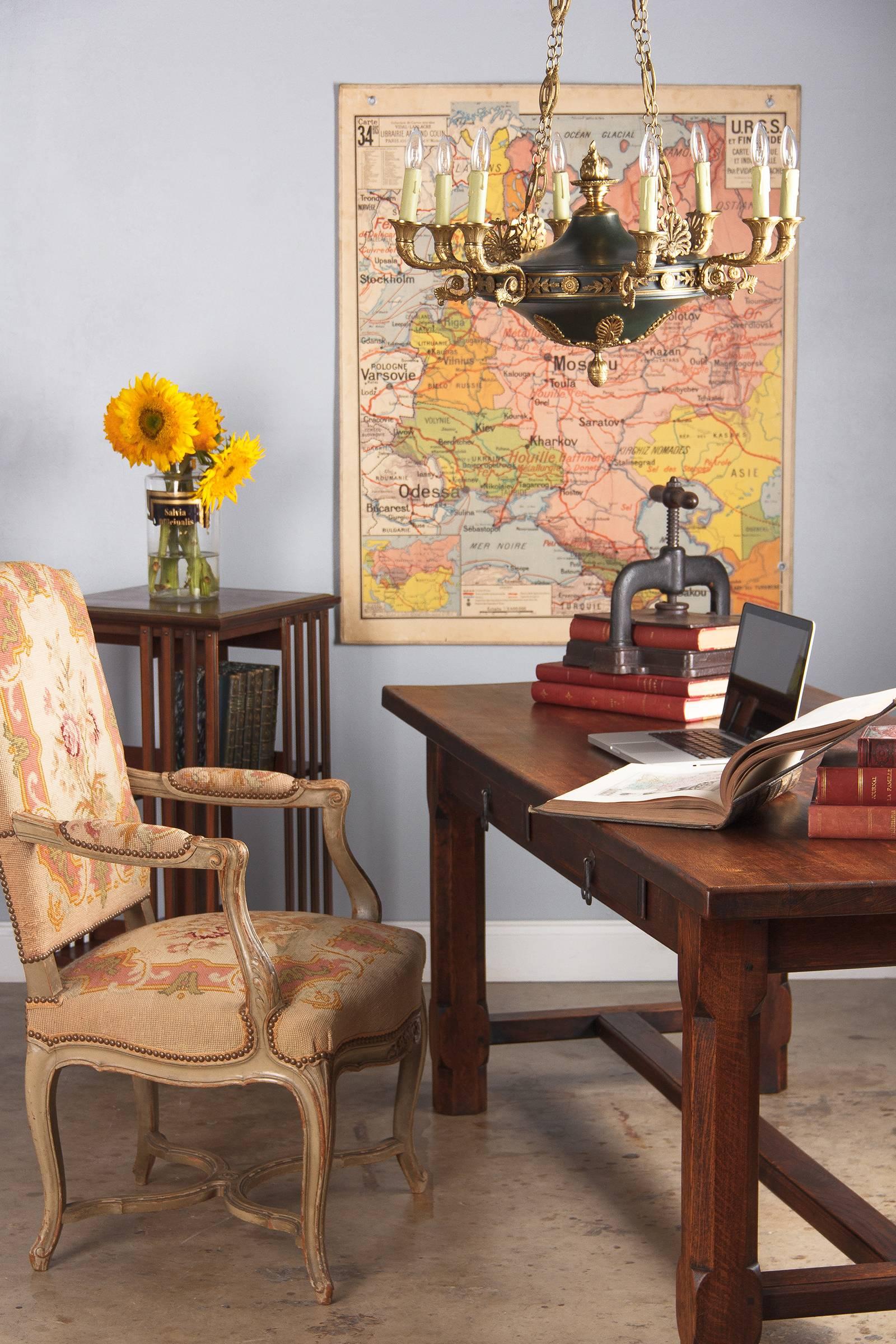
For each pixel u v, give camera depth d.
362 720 3.51
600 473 3.43
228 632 2.88
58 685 2.23
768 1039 2.82
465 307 3.37
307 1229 2.08
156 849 1.97
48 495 3.47
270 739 3.17
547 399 3.40
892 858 1.56
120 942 2.22
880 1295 1.68
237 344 3.41
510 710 2.57
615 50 3.33
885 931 1.57
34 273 3.39
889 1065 3.00
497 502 3.44
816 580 3.49
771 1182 2.18
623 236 2.07
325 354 3.41
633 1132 2.71
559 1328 2.02
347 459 3.42
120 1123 2.73
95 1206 2.23
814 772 2.06
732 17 3.32
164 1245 2.28
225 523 3.46
